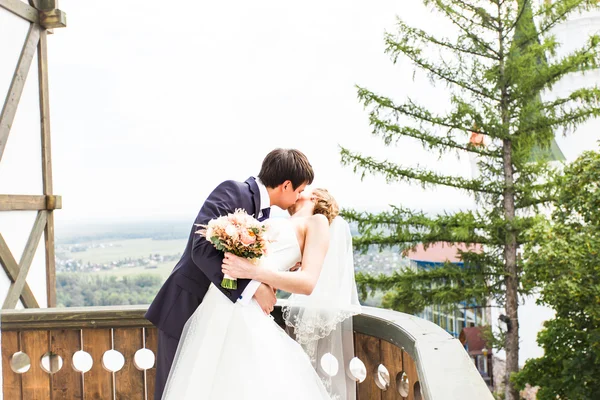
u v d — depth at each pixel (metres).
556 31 14.25
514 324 11.75
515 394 11.62
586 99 11.11
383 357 2.30
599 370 7.76
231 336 2.05
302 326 2.32
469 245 12.59
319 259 2.16
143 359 2.73
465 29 12.40
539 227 8.17
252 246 2.00
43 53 6.04
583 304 7.68
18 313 2.75
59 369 2.78
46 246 5.96
